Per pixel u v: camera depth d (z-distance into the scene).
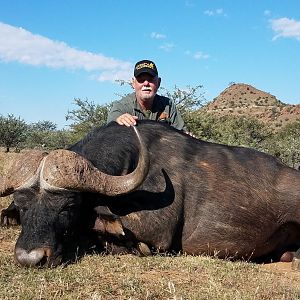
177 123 3.06
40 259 1.82
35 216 1.89
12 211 2.21
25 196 1.93
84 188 1.94
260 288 1.78
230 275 1.91
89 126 8.48
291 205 2.43
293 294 1.72
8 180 1.96
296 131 13.29
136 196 2.15
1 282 1.69
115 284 1.72
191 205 2.27
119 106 2.92
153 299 1.60
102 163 2.16
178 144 2.39
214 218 2.28
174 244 2.27
